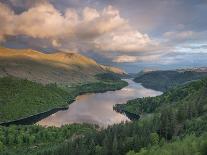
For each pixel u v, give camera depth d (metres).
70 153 189.88
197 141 149.12
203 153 139.12
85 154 187.50
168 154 144.75
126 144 185.50
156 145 171.25
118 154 181.25
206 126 185.25
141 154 157.38
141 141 184.25
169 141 183.75
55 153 194.38
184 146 146.38
